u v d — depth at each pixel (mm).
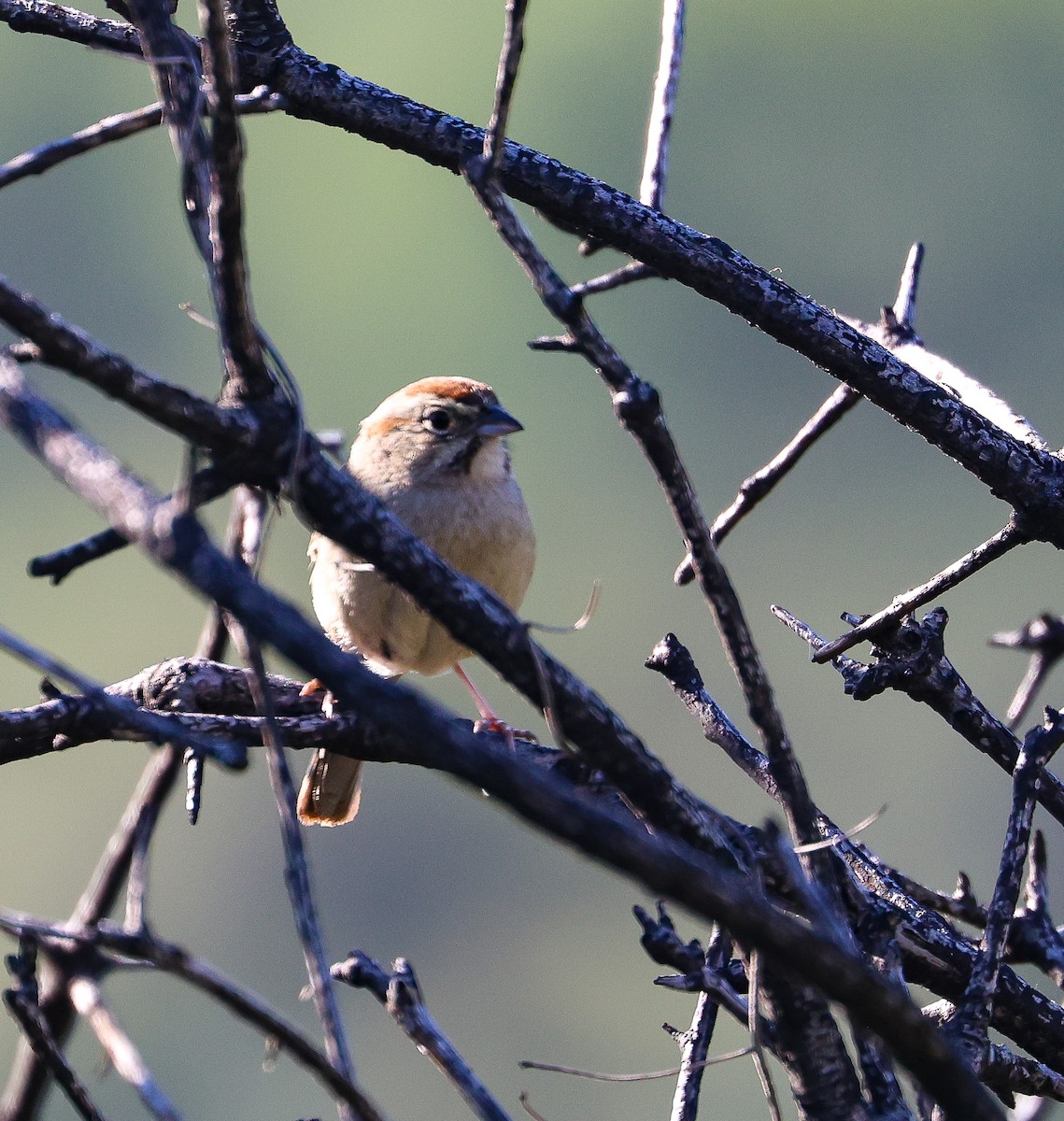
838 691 16344
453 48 25266
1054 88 22703
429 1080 13141
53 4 4758
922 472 19953
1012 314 21922
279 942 16906
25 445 2746
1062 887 11133
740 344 21234
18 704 20250
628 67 25203
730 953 4078
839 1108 3439
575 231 5188
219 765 2887
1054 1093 3936
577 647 20375
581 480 22375
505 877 16578
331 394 25453
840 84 23016
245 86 4832
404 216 25703
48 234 23641
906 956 4402
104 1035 3197
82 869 17766
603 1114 14344
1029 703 4504
